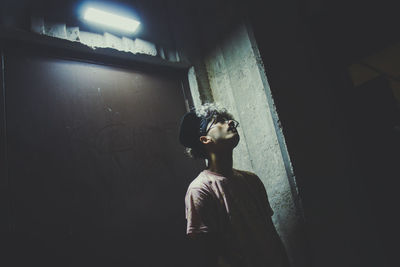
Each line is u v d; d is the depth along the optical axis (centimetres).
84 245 137
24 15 149
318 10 218
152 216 164
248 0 190
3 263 116
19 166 131
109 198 153
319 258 148
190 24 228
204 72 218
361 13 218
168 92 204
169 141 190
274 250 125
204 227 115
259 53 178
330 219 164
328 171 178
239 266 115
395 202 199
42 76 152
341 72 219
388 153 211
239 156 192
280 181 164
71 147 149
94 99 167
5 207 122
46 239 129
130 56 184
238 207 125
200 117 147
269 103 170
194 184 128
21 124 138
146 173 171
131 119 178
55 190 138
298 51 208
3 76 139
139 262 151
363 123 214
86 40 166
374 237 185
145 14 201
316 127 186
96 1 177
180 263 165
